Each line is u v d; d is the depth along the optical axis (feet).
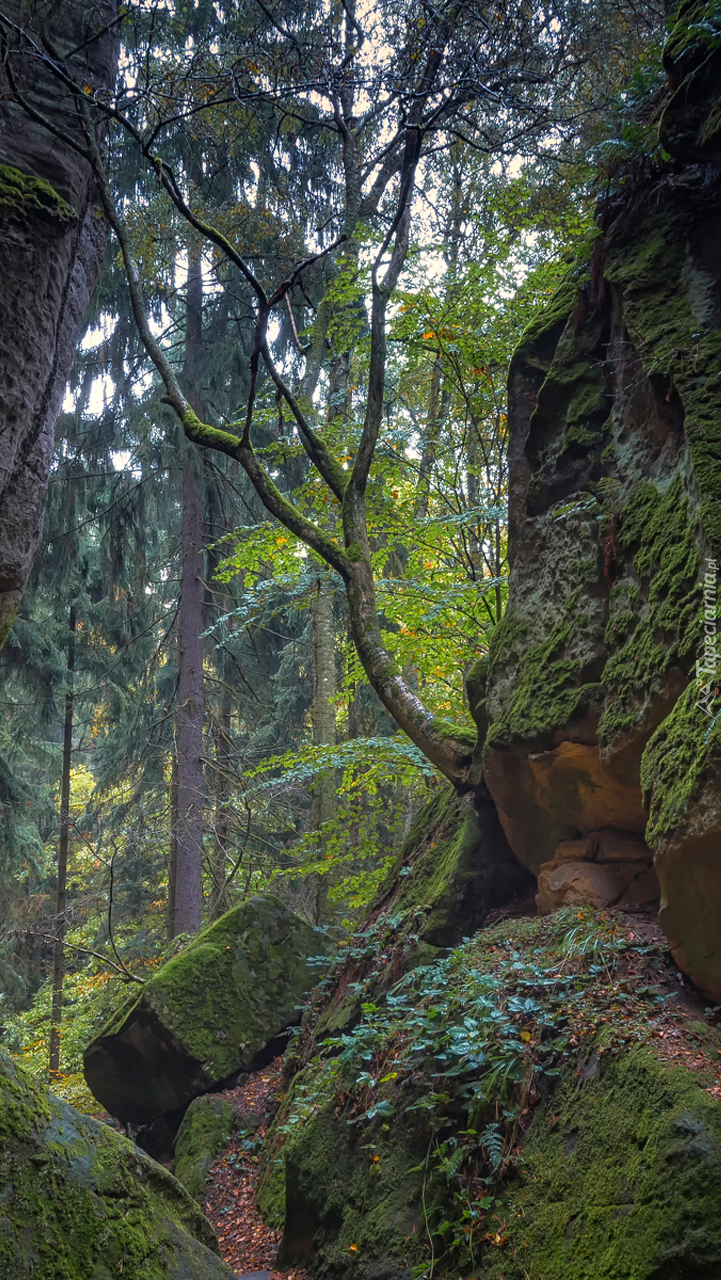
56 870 60.23
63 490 46.75
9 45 17.33
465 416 26.53
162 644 46.70
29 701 50.65
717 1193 8.25
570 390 16.79
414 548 27.78
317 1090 16.12
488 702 17.04
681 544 12.66
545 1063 11.80
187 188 34.99
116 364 46.60
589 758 14.38
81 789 79.82
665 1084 9.51
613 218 16.62
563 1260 9.46
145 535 48.39
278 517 21.76
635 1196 8.96
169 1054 22.70
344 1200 13.65
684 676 12.03
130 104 18.89
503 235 23.21
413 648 26.58
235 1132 20.80
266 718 54.70
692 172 14.83
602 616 14.88
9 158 18.99
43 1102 8.92
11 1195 7.87
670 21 14.66
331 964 22.24
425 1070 13.69
